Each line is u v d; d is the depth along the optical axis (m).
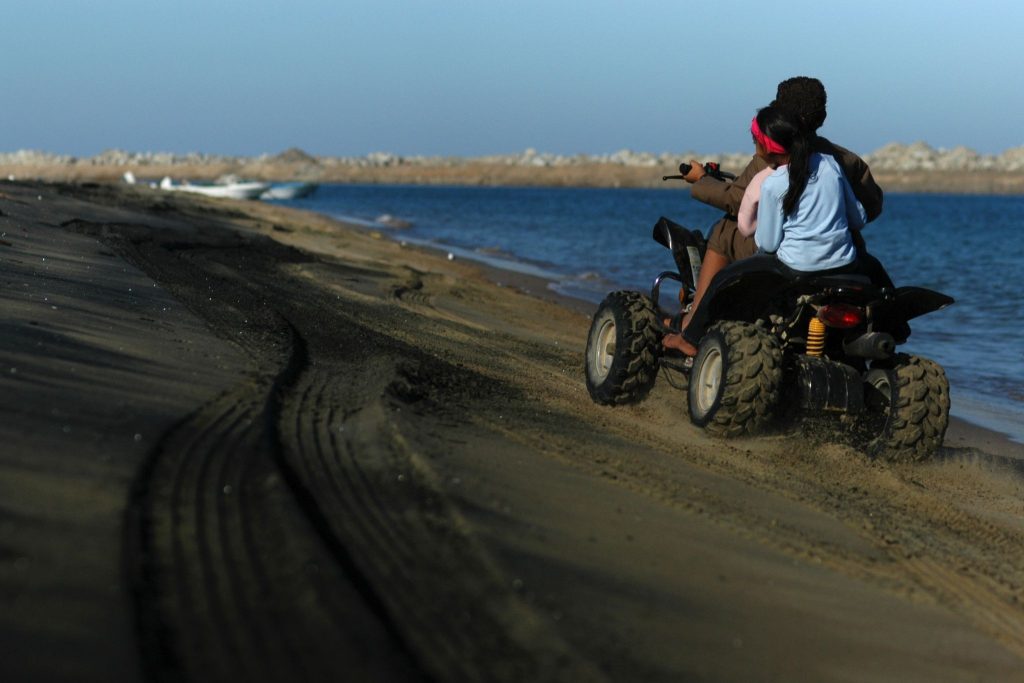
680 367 11.86
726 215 11.99
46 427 6.70
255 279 19.44
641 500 7.95
